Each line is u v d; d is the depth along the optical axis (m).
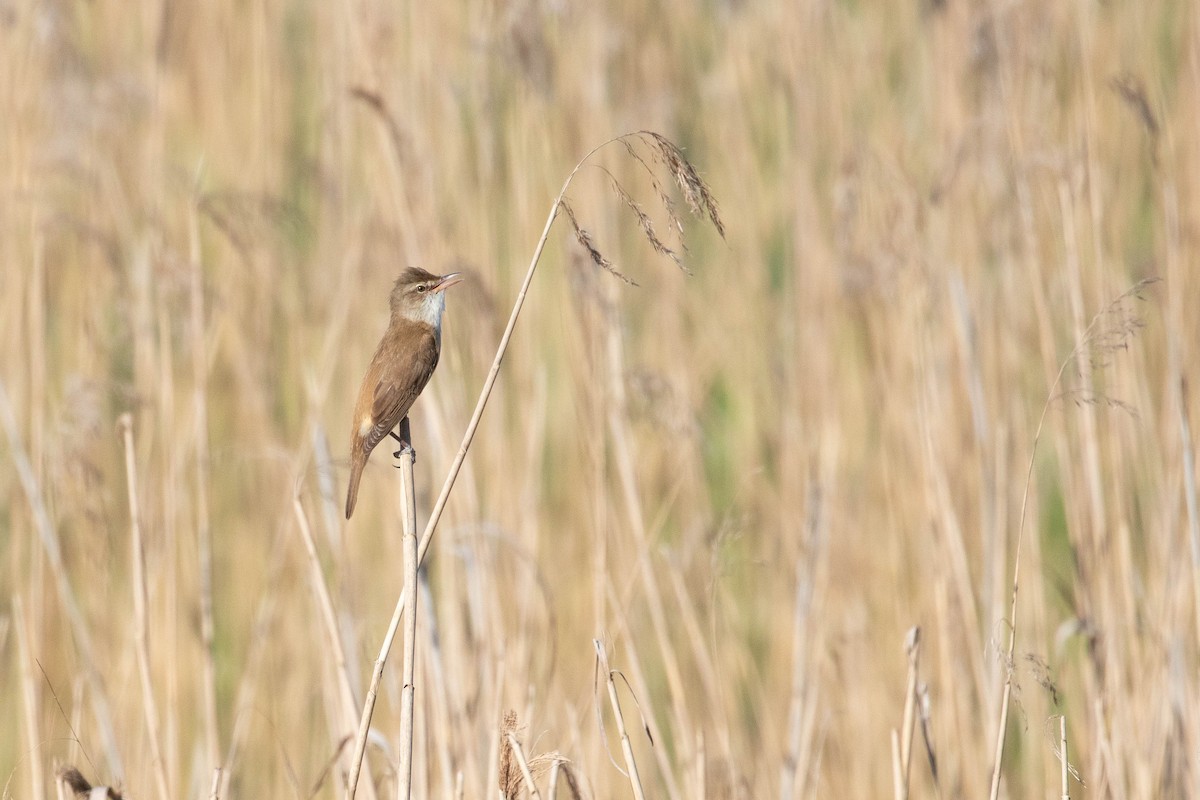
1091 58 15.58
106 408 14.91
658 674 13.66
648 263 18.11
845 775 13.02
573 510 15.30
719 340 17.84
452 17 18.53
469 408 14.98
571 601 14.21
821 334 16.47
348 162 17.62
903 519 14.50
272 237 16.50
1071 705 12.89
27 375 15.84
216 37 20.17
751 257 18.61
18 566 13.84
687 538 14.38
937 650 13.25
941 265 15.39
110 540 13.67
